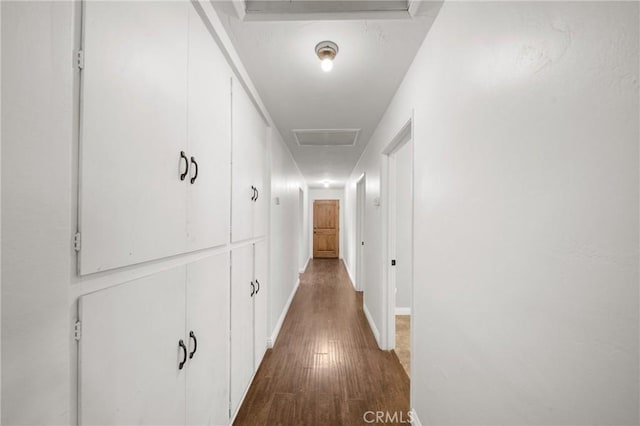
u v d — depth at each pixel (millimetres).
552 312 626
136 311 824
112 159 711
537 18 670
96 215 663
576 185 564
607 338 507
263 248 2410
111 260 708
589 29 538
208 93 1268
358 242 4766
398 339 2838
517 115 742
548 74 637
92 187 651
